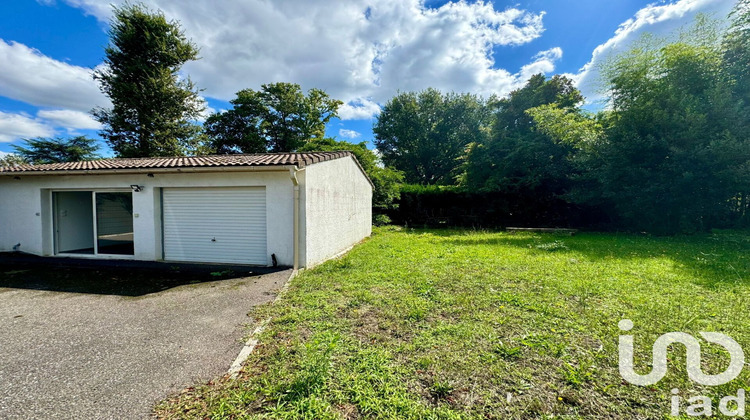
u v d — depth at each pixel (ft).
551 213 57.36
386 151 112.88
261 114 83.41
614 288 15.06
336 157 27.58
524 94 63.41
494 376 7.73
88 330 10.99
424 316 11.86
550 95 61.98
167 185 23.34
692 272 18.17
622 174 40.29
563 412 6.39
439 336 10.06
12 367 8.39
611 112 43.98
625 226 48.03
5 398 6.98
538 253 26.09
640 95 39.40
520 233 46.06
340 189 29.50
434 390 7.13
